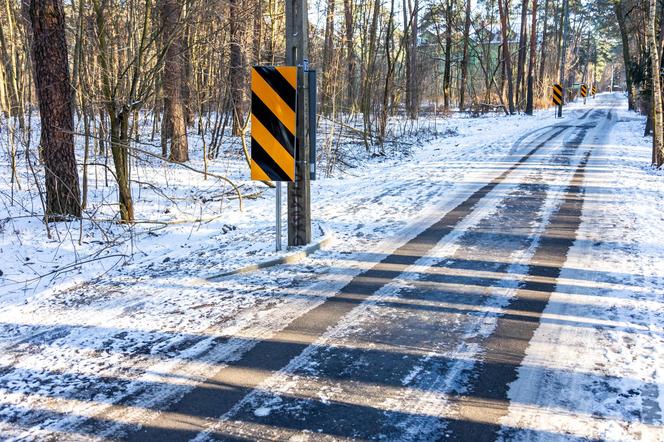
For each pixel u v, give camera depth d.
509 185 10.77
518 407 3.02
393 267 5.78
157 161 15.84
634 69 33.09
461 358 3.64
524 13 40.81
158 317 4.58
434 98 40.62
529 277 5.30
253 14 12.72
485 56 48.75
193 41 12.26
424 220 8.04
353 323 4.29
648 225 7.24
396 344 3.89
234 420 2.94
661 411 2.94
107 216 9.55
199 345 3.96
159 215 9.68
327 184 12.82
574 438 2.72
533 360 3.59
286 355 3.75
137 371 3.56
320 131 19.67
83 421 2.97
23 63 15.41
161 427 2.89
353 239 7.10
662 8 21.17
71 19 10.62
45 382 3.46
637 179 11.18
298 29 6.16
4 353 3.97
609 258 5.83
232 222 8.86
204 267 6.08
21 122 11.93
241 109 14.81
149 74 9.07
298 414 2.98
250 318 4.46
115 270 6.23
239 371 3.52
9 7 17.55
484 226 7.51
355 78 22.25
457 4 40.66
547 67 67.38
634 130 23.81
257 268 5.91
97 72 9.65
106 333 4.27
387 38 20.06
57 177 8.42
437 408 3.02
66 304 5.06
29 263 6.69
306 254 6.39
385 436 2.76
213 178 13.83
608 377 3.34
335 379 3.39
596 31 84.50
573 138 20.28
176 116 15.50
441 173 12.96
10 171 13.25
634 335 3.92
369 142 20.25
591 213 8.10
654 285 4.94
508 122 30.31
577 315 4.34
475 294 4.88
